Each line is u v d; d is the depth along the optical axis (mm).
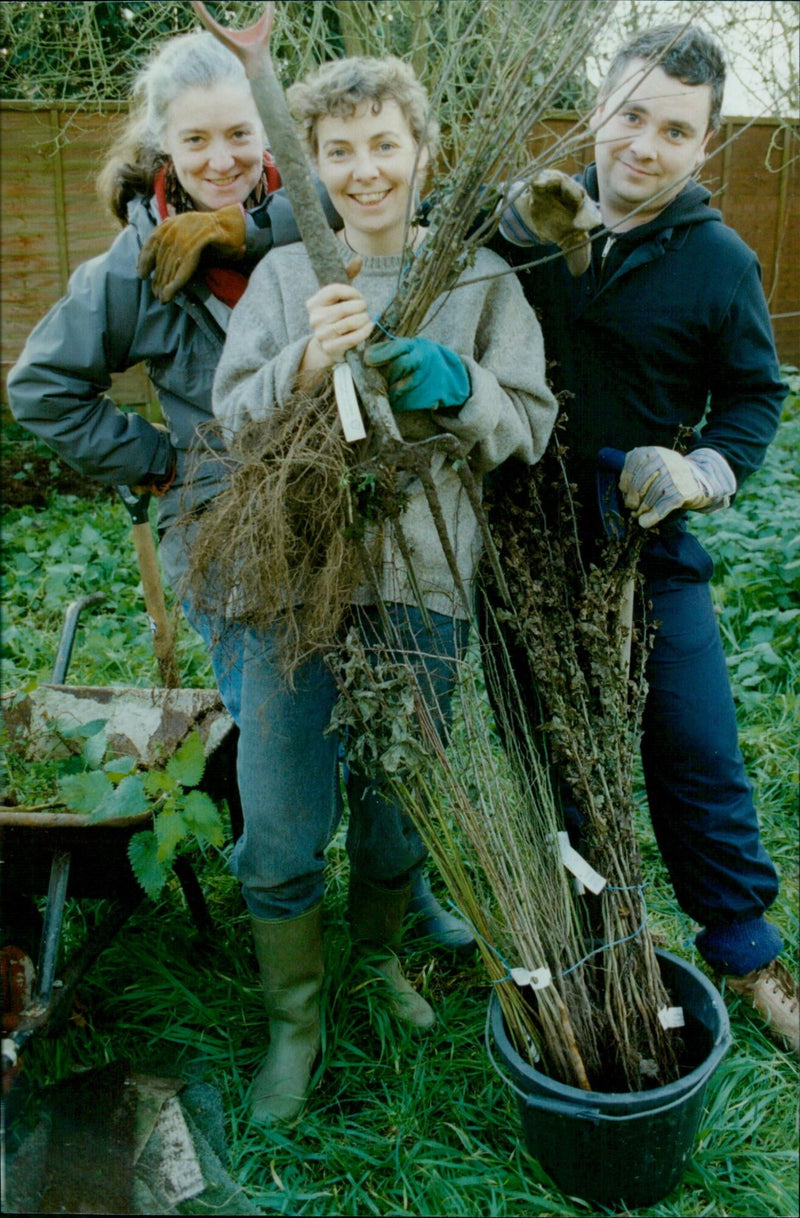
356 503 1652
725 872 2143
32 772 2482
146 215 2076
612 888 1888
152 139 2102
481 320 1858
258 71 1459
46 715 2547
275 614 1777
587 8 1639
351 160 1713
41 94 6195
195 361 2047
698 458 1937
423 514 1868
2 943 2102
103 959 2439
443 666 1957
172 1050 2203
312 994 2104
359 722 1777
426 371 1619
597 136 1955
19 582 4723
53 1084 2072
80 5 5527
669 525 2014
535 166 1630
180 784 2148
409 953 2463
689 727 2102
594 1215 1799
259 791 1932
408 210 1645
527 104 1566
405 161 1730
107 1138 1953
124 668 3766
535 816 1951
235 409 1787
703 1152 1885
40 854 2061
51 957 1980
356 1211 1837
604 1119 1688
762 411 2045
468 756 1937
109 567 4691
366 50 5020
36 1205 1812
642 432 2074
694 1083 1721
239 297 1990
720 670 2150
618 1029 1893
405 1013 2236
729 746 2129
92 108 5922
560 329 2027
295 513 1703
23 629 4145
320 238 1541
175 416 2109
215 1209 1826
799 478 4441
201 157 1986
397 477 1699
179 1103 2045
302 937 2055
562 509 2035
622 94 1882
